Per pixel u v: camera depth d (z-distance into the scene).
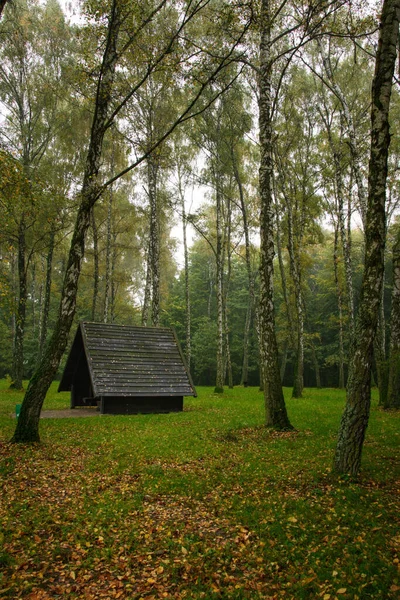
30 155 26.59
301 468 8.84
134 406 18.20
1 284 14.19
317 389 34.69
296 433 12.70
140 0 11.16
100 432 13.30
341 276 40.44
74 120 27.30
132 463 9.55
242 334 55.31
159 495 7.56
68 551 5.46
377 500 6.83
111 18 11.04
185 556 5.31
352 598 4.18
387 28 7.88
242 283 56.19
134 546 5.60
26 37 24.30
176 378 19.30
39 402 11.54
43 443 11.37
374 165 7.99
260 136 13.70
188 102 26.69
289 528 5.91
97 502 7.12
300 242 30.28
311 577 4.61
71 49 26.50
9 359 50.41
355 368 8.10
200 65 11.45
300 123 27.38
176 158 30.47
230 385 35.44
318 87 26.98
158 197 31.27
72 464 9.49
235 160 29.98
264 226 13.63
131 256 47.34
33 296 45.97
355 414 8.05
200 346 52.78
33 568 5.07
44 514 6.57
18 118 26.17
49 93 26.19
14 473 8.62
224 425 14.51
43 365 11.65
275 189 27.69
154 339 20.89
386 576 4.51
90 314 54.59
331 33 12.20
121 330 20.45
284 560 5.07
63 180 26.61
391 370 18.53
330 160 27.94
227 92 25.66
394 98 25.64
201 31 20.11
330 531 5.74
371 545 5.24
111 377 17.95
